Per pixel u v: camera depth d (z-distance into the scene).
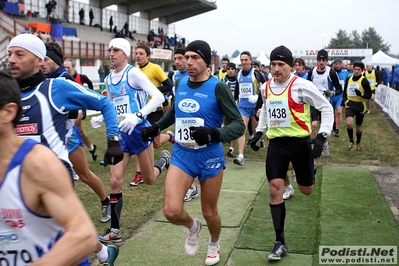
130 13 42.03
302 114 4.23
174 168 3.67
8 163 1.76
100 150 9.53
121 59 4.83
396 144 10.37
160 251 4.38
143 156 4.78
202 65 3.65
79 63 28.17
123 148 4.69
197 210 5.67
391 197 6.09
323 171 7.62
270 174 4.20
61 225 1.78
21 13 29.28
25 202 1.77
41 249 1.92
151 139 4.04
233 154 9.13
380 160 8.54
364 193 6.26
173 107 4.04
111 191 4.57
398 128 13.39
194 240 3.90
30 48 2.97
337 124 11.52
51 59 4.21
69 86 3.12
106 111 3.37
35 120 2.97
